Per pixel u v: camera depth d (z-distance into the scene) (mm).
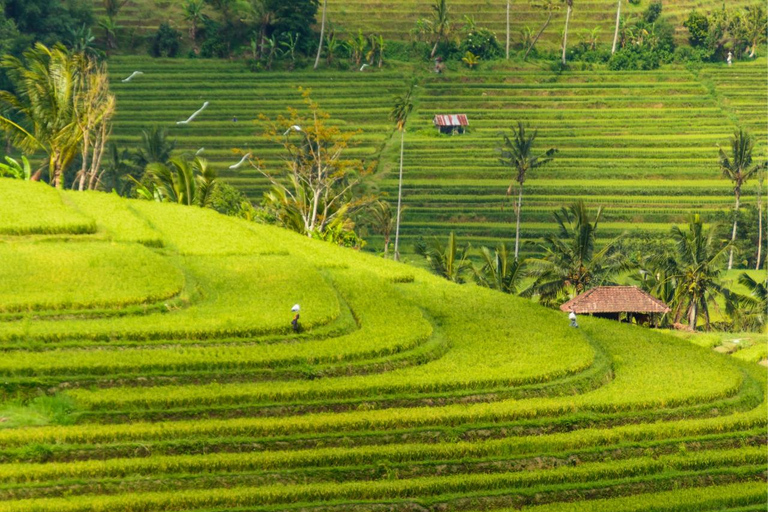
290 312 73438
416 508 55188
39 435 54969
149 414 58469
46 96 99312
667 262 113125
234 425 58062
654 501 58656
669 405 69062
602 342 82625
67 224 83188
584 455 62375
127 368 61906
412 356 70312
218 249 86625
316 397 62688
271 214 120750
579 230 105812
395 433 60312
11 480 52000
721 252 111875
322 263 88438
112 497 51531
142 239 84688
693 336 96438
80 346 64500
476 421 62719
